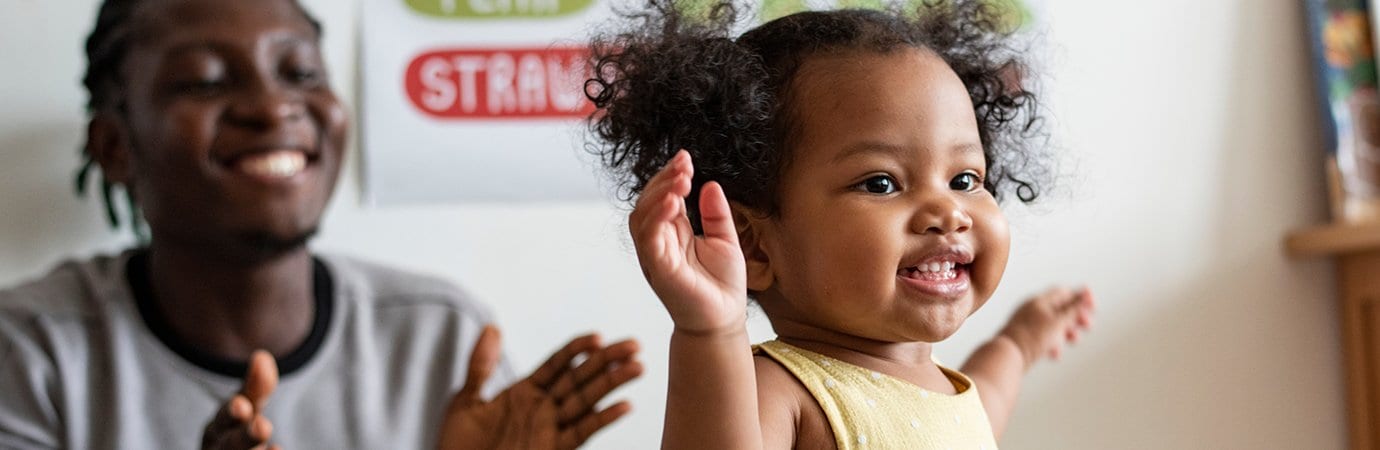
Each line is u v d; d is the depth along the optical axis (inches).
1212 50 63.7
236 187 47.0
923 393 31.6
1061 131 62.0
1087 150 62.4
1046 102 58.0
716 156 31.9
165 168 47.1
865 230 29.5
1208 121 63.5
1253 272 63.6
